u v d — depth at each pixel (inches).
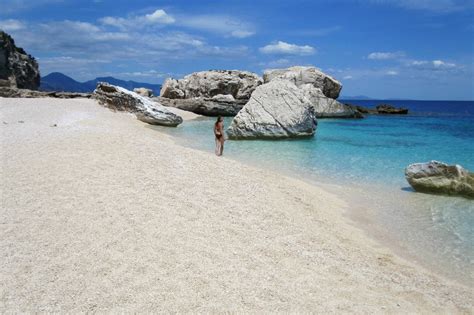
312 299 283.9
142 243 345.7
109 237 353.1
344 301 286.0
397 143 1166.3
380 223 480.4
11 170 528.7
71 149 656.4
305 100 1203.2
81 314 249.4
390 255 387.2
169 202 450.0
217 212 435.8
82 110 1364.4
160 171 569.0
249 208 462.3
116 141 748.6
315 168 785.6
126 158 622.8
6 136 767.7
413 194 610.2
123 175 533.3
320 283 309.9
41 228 364.2
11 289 272.1
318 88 2101.4
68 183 487.5
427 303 296.2
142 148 705.6
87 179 506.0
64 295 267.7
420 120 2082.9
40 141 716.0
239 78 2281.0
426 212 523.8
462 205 553.9
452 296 310.5
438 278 342.6
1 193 444.5
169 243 350.0
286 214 462.0
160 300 266.7
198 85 2285.9
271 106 1173.1
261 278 306.5
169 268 307.7
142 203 439.2
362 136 1312.7
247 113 1159.0
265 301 275.1
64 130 866.8
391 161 878.4
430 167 615.8
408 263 371.2
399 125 1764.3
